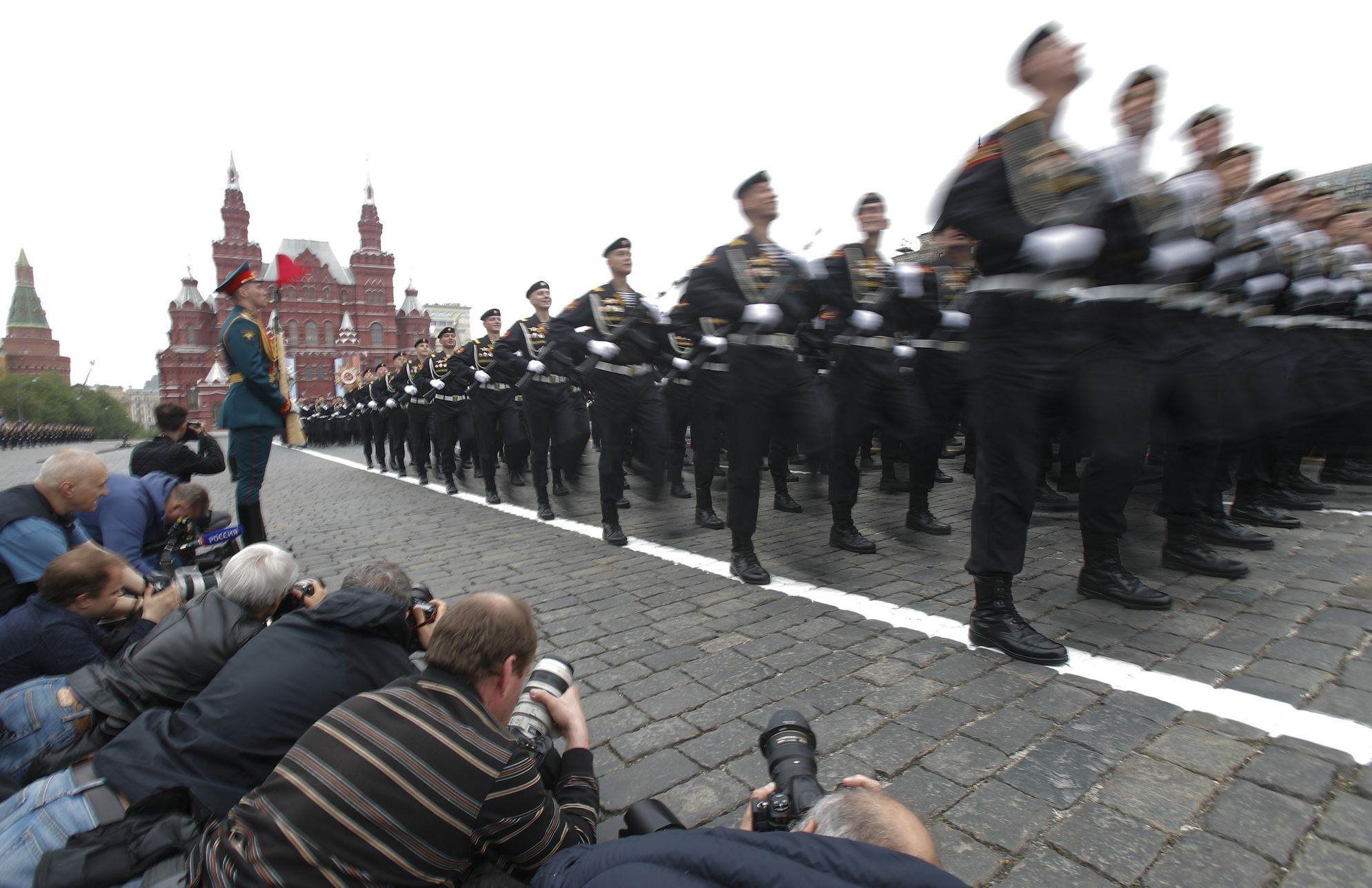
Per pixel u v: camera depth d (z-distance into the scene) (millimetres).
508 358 8281
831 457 5406
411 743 1605
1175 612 3664
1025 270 3232
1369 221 5910
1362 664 2969
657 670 3408
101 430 104062
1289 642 3219
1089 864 1967
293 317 84812
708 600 4395
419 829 1555
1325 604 3639
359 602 2279
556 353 7105
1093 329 3578
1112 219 3396
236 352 6059
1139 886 1880
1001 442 3309
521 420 9516
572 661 3590
